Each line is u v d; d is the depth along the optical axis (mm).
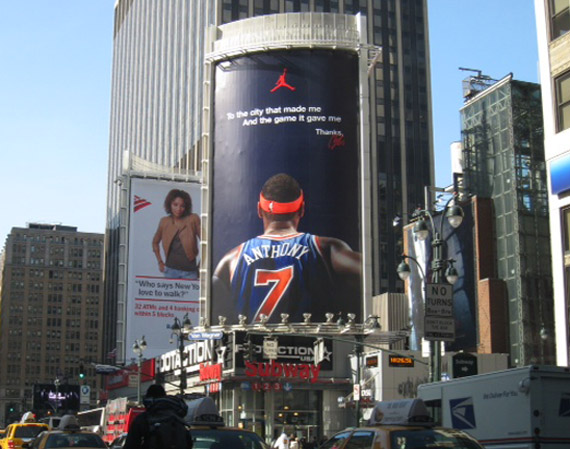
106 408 59562
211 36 76812
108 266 172500
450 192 83000
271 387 64375
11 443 37906
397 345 80812
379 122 134000
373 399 62625
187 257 105750
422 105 137500
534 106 81938
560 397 19609
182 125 135625
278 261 71250
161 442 10242
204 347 70812
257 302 70750
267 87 74438
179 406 10617
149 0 167375
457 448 14398
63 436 25094
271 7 128500
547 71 40625
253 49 75062
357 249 72562
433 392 23625
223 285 72312
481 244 78875
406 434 14648
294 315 70188
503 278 78500
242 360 64375
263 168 73062
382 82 136125
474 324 77875
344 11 135375
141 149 162875
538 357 74812
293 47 74938
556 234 39344
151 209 105875
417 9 141750
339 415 66188
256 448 15992
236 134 74312
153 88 157625
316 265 71188
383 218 129500
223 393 67188
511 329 76062
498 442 20500
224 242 73062
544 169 80625
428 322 29828
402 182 132375
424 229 32844
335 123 74062
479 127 84938
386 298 87188
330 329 68125
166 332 103062
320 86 74562
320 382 65812
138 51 173375
